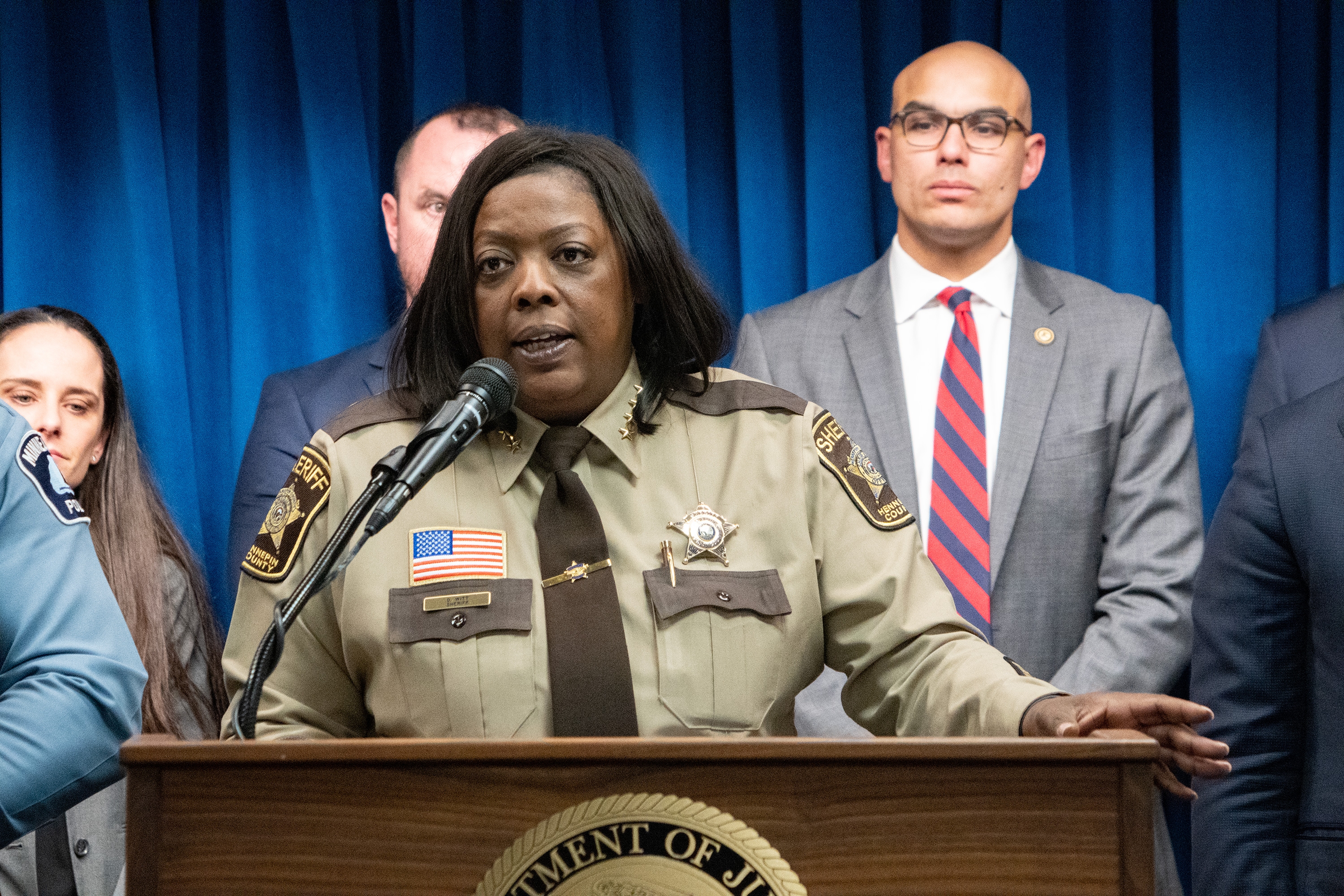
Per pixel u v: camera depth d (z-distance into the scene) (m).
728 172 6.17
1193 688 4.42
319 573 2.42
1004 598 4.93
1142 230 5.86
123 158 5.84
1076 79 5.99
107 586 3.27
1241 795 4.21
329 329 5.87
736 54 5.99
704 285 3.22
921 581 3.12
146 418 5.78
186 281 6.00
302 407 5.53
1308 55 5.97
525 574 2.95
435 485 3.02
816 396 5.32
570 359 2.97
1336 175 5.81
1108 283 5.89
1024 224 5.86
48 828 4.30
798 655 2.99
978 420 5.15
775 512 3.05
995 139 5.36
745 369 5.46
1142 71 5.88
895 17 6.00
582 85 5.94
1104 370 5.18
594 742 2.09
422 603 2.88
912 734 2.96
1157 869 4.96
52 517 3.20
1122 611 4.88
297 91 6.00
